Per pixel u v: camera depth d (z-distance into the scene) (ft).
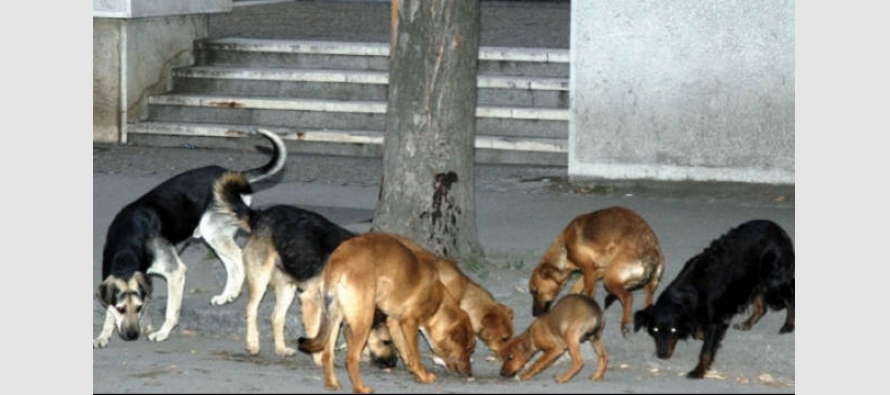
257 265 35.19
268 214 35.22
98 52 63.21
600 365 32.60
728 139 51.13
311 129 61.98
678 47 51.21
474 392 29.66
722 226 46.09
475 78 40.93
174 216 37.42
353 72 64.23
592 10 51.88
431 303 32.07
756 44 50.44
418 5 40.22
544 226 46.55
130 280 35.55
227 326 38.24
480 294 33.76
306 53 66.13
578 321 31.94
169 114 64.39
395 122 40.93
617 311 37.63
